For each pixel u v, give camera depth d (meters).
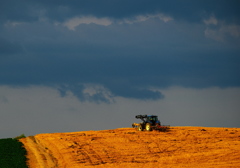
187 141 177.62
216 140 176.75
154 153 161.75
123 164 148.50
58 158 163.25
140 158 155.75
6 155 166.88
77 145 179.00
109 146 174.50
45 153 172.00
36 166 153.38
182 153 159.62
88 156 161.50
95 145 177.00
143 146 172.38
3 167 148.25
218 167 138.50
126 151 166.00
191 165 143.00
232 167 137.75
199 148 165.00
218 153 156.00
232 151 157.75
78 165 150.62
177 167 141.00
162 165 144.88
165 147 169.38
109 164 149.38
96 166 147.75
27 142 195.38
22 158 162.12
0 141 198.25
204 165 142.00
